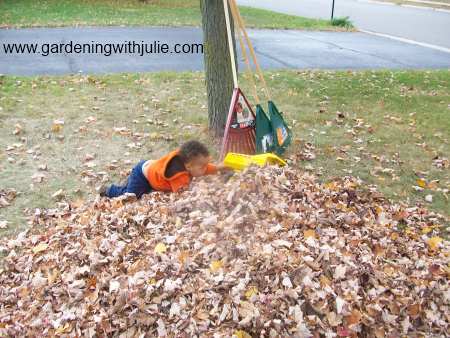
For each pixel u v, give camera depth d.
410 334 3.12
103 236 3.95
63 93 8.01
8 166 5.53
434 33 17.86
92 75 9.09
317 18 21.12
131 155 5.89
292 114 7.42
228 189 4.13
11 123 6.65
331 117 7.38
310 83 9.29
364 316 3.11
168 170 4.34
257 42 13.74
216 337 2.90
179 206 4.09
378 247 3.84
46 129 6.50
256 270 3.30
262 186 4.13
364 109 7.89
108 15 16.53
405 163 5.92
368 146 6.38
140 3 20.22
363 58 12.47
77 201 4.85
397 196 5.15
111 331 3.05
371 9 25.56
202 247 3.57
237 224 3.70
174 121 6.93
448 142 6.65
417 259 3.84
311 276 3.25
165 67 10.17
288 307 3.07
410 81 9.91
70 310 3.26
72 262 3.73
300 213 3.93
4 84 8.32
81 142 6.18
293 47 13.36
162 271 3.38
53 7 17.47
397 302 3.26
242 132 5.33
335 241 3.67
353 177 5.46
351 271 3.36
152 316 3.10
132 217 4.09
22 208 4.77
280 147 5.70
